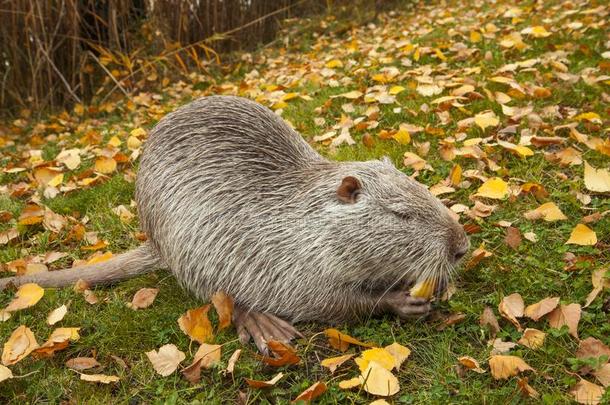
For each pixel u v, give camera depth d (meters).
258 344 0.79
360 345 0.78
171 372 0.76
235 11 2.44
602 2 1.89
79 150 1.50
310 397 0.69
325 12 2.72
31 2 1.89
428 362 0.75
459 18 2.22
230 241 0.85
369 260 0.80
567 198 0.98
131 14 2.34
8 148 1.68
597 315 0.76
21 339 0.80
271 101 1.65
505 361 0.69
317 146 1.34
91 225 1.17
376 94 1.49
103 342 0.83
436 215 0.80
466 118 1.31
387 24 2.55
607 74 1.40
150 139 0.95
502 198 0.99
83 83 2.04
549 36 1.69
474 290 0.85
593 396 0.65
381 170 0.84
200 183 0.88
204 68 2.17
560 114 1.25
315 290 0.83
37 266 1.02
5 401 0.75
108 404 0.73
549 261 0.86
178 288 0.94
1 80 2.02
